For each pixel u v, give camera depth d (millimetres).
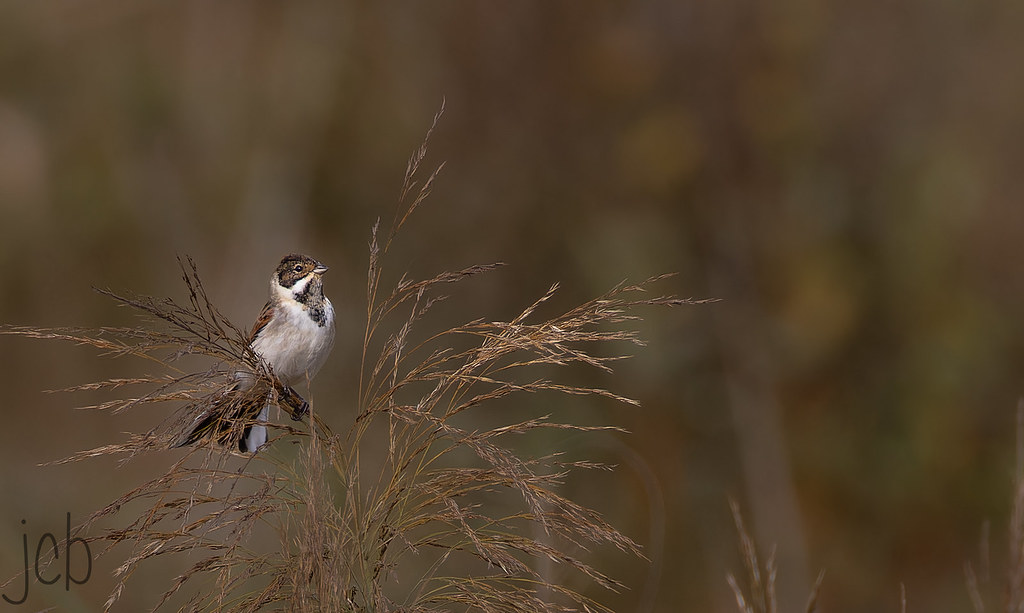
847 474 12617
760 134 13469
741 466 12344
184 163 15594
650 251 12938
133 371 13523
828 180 13445
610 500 11211
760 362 12641
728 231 13219
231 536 4035
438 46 14672
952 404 12758
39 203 15156
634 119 13898
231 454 4141
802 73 13672
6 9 15742
